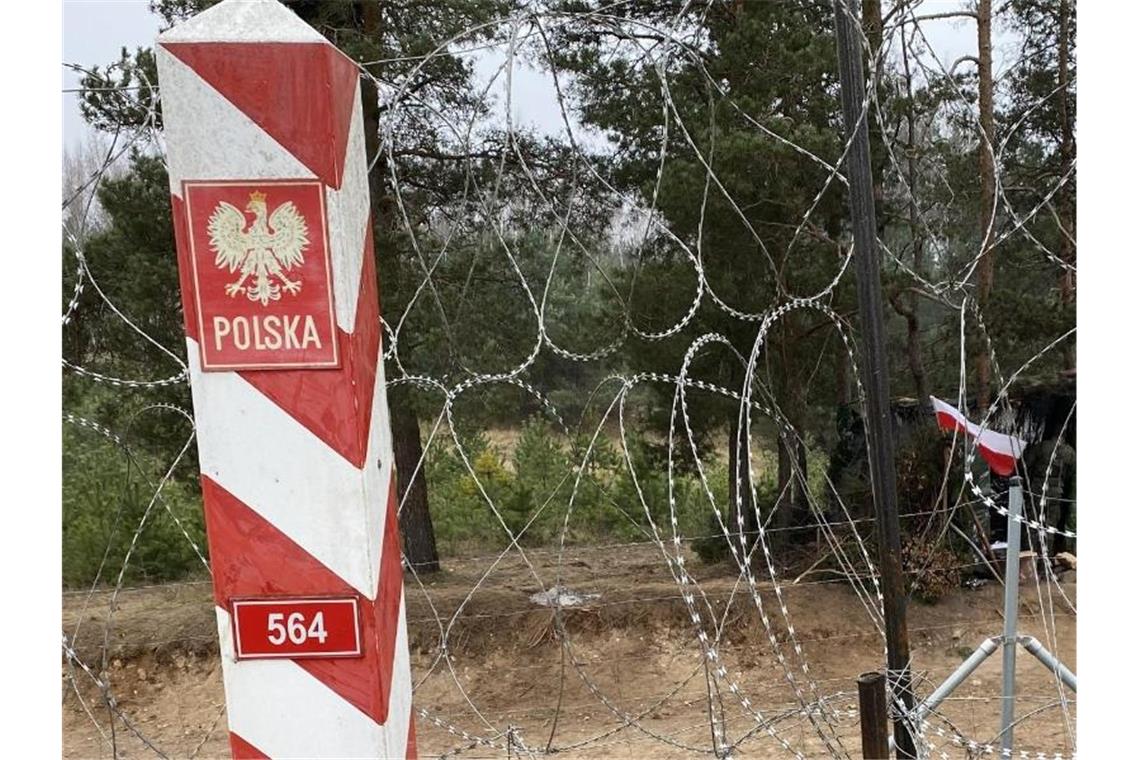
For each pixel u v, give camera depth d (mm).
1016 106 7523
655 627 6730
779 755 4559
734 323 7043
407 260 6766
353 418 1687
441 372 6973
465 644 6648
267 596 1727
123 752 5590
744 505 7883
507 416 10922
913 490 6660
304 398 1678
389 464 1891
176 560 8500
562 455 10969
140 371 6344
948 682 2637
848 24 2496
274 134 1598
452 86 5973
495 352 7285
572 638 6699
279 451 1690
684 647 6566
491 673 6461
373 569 1745
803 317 7359
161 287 5906
